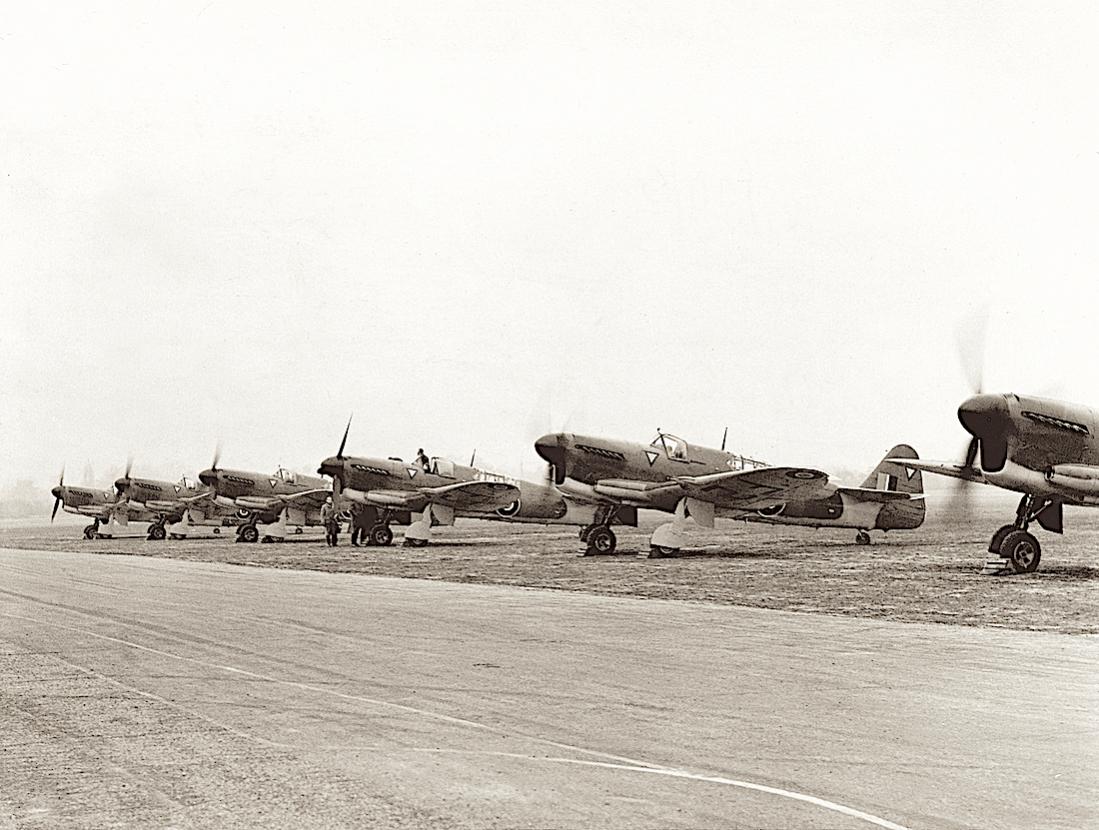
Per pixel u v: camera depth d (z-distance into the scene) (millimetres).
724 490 28141
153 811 5441
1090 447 19688
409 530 37656
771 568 23469
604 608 15828
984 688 8844
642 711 7965
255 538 49406
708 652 11078
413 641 12164
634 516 30953
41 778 6129
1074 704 8141
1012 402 19516
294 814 5352
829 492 32812
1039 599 16172
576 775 6098
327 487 49406
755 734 7141
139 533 66188
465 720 7680
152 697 8719
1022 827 5094
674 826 5121
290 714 7957
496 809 5410
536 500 39062
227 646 11891
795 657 10664
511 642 12008
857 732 7191
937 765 6297
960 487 21297
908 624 13438
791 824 5145
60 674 9961
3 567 28781
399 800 5594
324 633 13023
